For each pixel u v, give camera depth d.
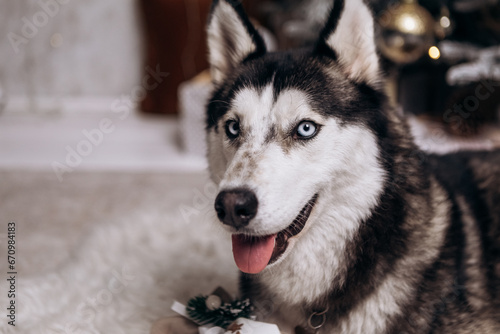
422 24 2.79
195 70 5.24
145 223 2.53
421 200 1.47
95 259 2.18
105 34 5.51
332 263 1.46
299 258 1.48
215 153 1.57
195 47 5.15
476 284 1.48
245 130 1.40
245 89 1.45
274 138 1.37
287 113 1.37
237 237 1.37
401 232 1.43
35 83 5.56
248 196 1.21
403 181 1.46
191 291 1.95
